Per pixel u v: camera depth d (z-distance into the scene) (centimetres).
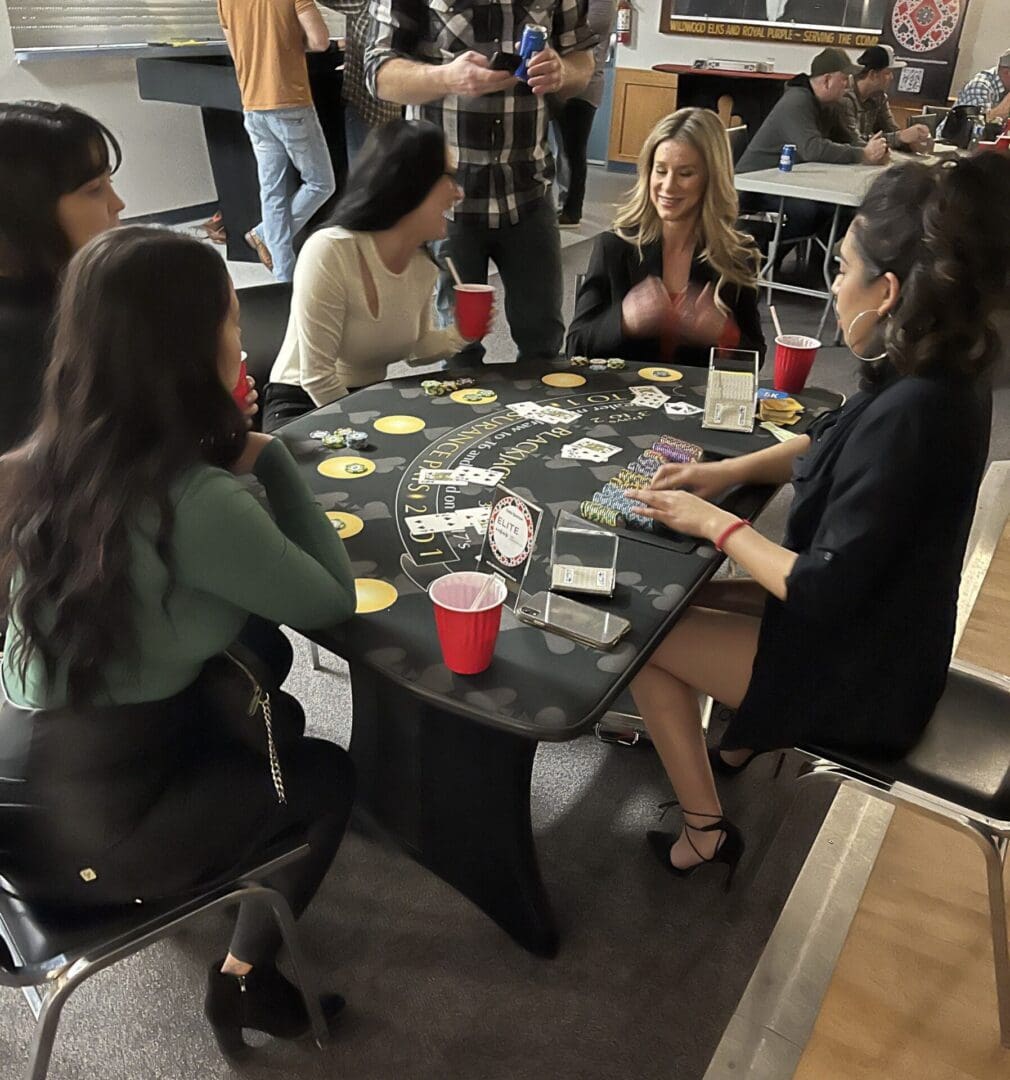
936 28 680
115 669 111
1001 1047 154
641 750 215
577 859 185
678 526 152
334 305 218
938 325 125
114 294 102
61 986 109
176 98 511
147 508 107
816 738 149
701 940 170
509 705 118
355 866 183
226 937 167
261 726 127
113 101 555
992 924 142
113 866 115
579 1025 154
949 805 138
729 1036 153
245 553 113
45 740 111
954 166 124
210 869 122
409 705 154
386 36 258
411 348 245
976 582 289
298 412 221
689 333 251
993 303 124
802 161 499
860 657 142
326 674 235
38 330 144
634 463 180
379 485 168
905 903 181
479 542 151
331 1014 151
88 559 105
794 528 148
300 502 133
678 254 252
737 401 200
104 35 545
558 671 124
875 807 202
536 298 290
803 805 202
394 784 167
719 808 174
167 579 111
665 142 236
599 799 200
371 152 214
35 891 115
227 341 112
